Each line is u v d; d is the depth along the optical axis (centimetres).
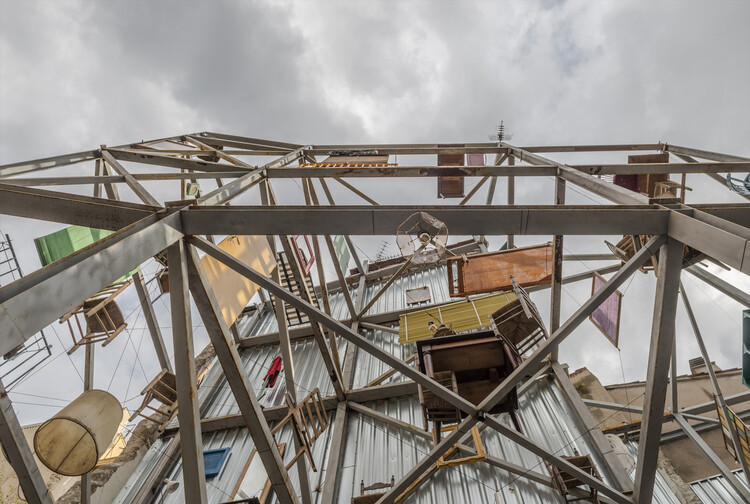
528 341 775
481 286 970
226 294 896
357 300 1717
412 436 966
